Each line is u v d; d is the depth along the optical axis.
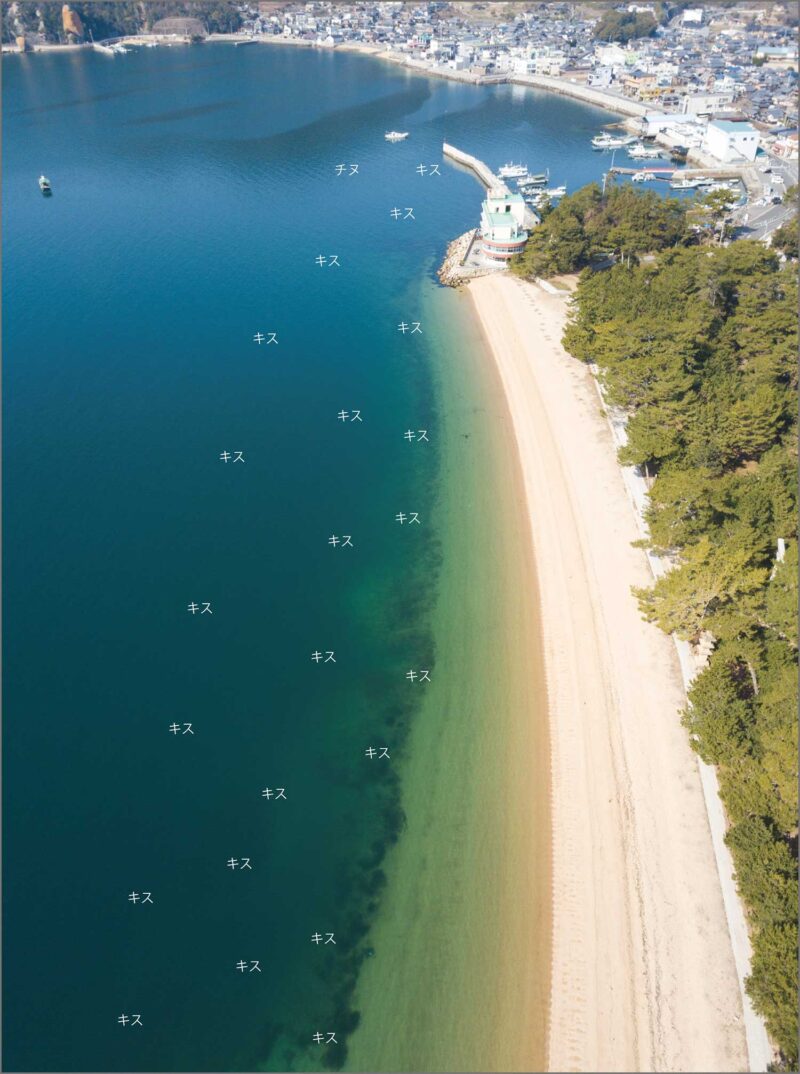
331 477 92.31
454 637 71.44
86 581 76.69
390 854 55.31
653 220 140.62
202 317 132.75
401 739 63.00
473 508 86.69
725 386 87.81
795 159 199.88
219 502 88.25
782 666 56.84
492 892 52.56
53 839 55.31
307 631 72.25
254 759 61.38
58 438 99.31
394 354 120.06
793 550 62.31
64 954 49.44
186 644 70.56
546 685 66.00
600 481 87.31
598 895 51.34
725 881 50.50
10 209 186.25
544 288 135.75
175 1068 45.06
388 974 49.03
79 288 145.00
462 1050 45.53
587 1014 46.06
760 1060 42.47
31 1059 44.91
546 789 58.22
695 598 62.09
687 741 59.28
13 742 61.41
